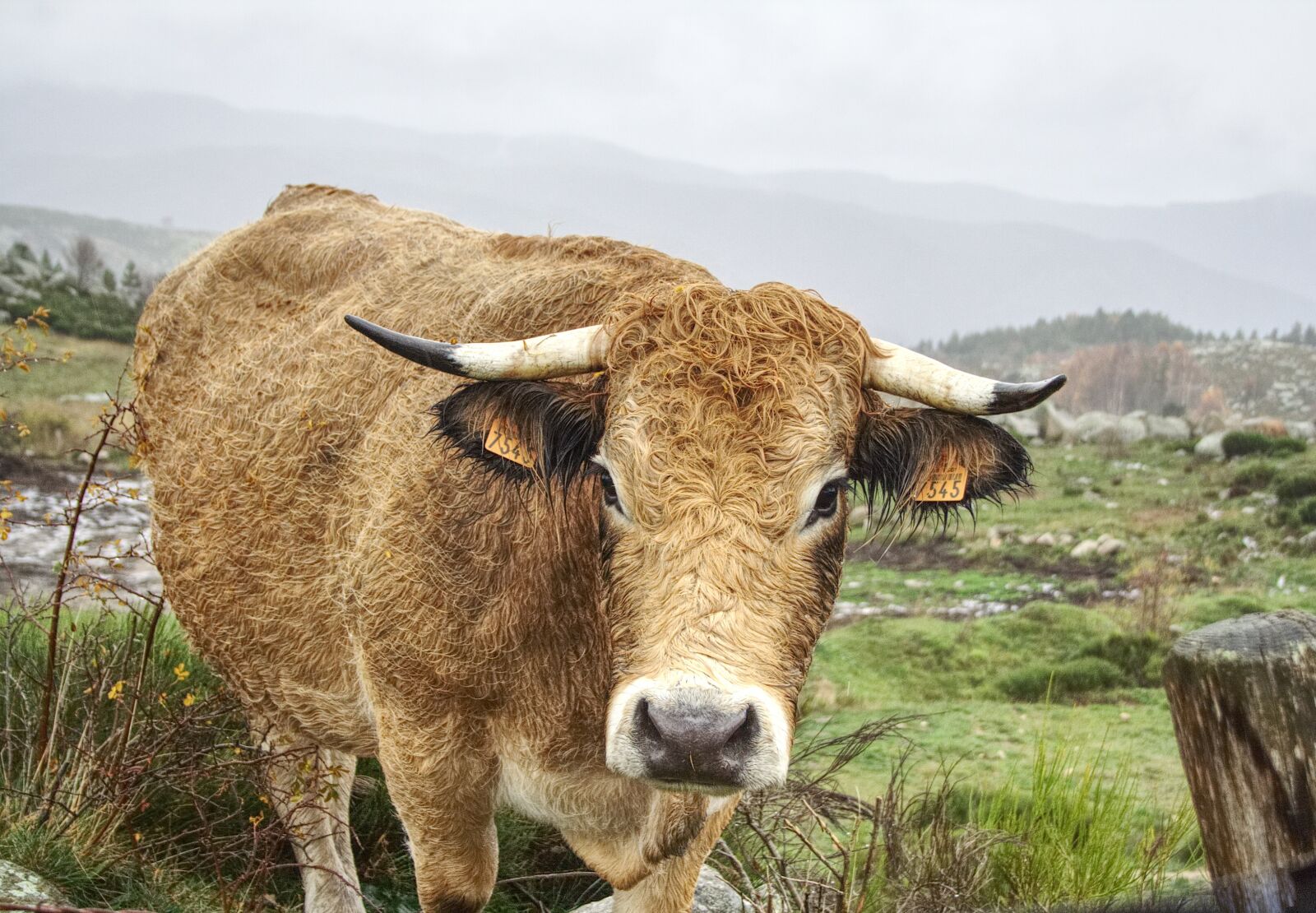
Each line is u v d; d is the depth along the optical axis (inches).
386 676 157.9
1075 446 1526.8
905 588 791.7
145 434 214.5
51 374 1338.6
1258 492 1096.2
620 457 127.0
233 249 223.8
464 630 150.3
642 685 117.2
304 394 183.9
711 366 125.9
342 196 247.8
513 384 136.7
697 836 151.3
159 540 208.4
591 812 156.3
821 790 233.9
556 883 225.3
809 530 127.7
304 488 178.5
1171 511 1048.8
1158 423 1594.5
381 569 156.0
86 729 191.0
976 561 879.7
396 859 220.4
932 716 440.8
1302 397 5152.6
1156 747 401.7
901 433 137.2
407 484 157.0
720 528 120.4
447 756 156.2
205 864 189.6
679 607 118.8
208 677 242.7
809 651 127.8
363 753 189.6
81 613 257.0
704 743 111.7
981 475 136.3
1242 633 101.9
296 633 180.7
